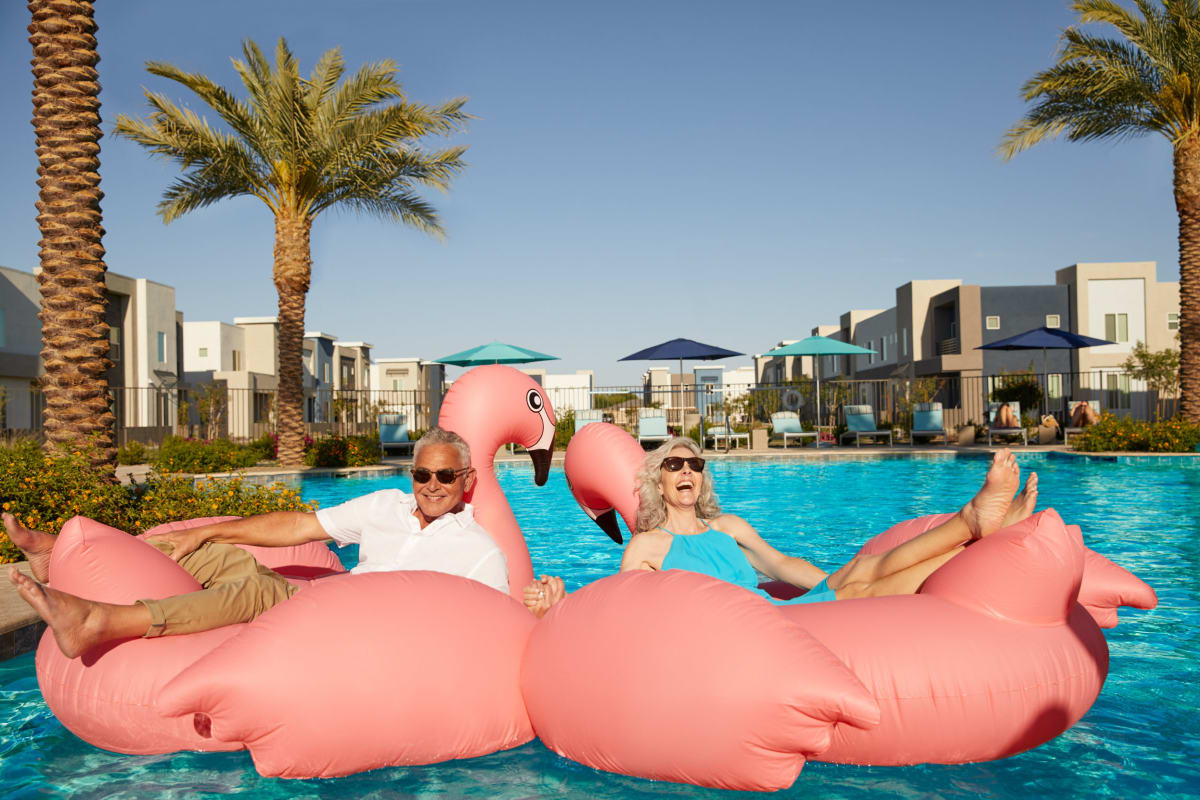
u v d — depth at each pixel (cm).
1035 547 257
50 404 644
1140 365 2456
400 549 314
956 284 2794
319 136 1405
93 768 258
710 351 1852
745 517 853
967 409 2511
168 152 1388
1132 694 312
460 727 248
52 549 298
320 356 3928
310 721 232
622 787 237
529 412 423
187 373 3288
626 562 340
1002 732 247
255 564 328
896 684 243
